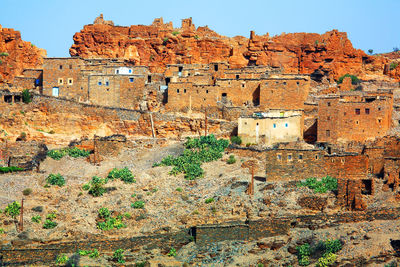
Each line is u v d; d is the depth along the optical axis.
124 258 104.69
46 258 104.69
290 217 107.38
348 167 116.75
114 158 132.00
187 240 107.94
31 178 122.50
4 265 103.44
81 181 123.44
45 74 146.75
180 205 115.88
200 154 129.50
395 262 97.31
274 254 102.94
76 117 140.50
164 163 128.62
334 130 131.00
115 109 141.00
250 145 132.75
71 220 112.19
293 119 134.38
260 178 120.88
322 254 100.81
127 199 117.69
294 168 117.81
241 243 105.94
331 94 146.12
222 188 118.56
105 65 149.88
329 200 110.94
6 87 147.38
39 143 133.50
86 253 105.62
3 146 132.00
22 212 110.50
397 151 122.50
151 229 110.25
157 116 140.38
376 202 110.06
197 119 139.25
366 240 101.38
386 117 130.75
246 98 144.62
